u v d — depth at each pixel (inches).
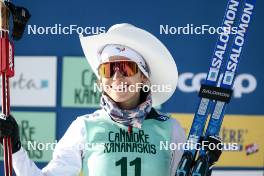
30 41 693.9
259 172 698.8
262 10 690.2
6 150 401.4
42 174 423.8
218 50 458.3
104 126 434.6
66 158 433.1
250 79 695.1
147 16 689.6
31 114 698.8
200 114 455.8
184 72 692.1
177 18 689.0
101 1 690.2
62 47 694.5
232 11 460.4
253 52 692.7
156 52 445.7
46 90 697.0
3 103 406.0
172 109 693.3
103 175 424.5
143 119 437.4
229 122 696.4
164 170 433.1
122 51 432.5
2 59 405.1
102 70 430.9
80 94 697.0
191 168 445.4
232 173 697.0
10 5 404.8
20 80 695.7
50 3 690.8
